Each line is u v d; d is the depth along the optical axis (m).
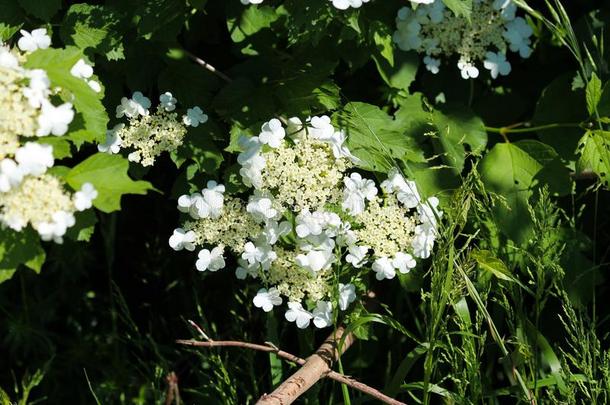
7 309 1.43
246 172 1.16
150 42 1.25
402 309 1.35
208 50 1.33
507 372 1.26
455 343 1.31
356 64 1.26
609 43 1.33
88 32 1.20
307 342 1.28
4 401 1.25
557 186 1.27
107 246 1.36
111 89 1.25
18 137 1.08
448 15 1.28
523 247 1.27
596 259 1.37
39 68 1.10
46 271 1.43
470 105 1.34
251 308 1.36
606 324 1.37
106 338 1.42
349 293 1.20
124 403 1.33
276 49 1.28
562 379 1.22
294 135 1.19
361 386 1.19
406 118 1.28
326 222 1.16
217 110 1.23
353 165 1.20
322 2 1.19
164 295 1.43
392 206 1.20
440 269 1.18
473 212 1.28
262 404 1.15
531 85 1.37
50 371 1.40
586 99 1.28
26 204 1.06
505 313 1.31
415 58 1.28
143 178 1.38
